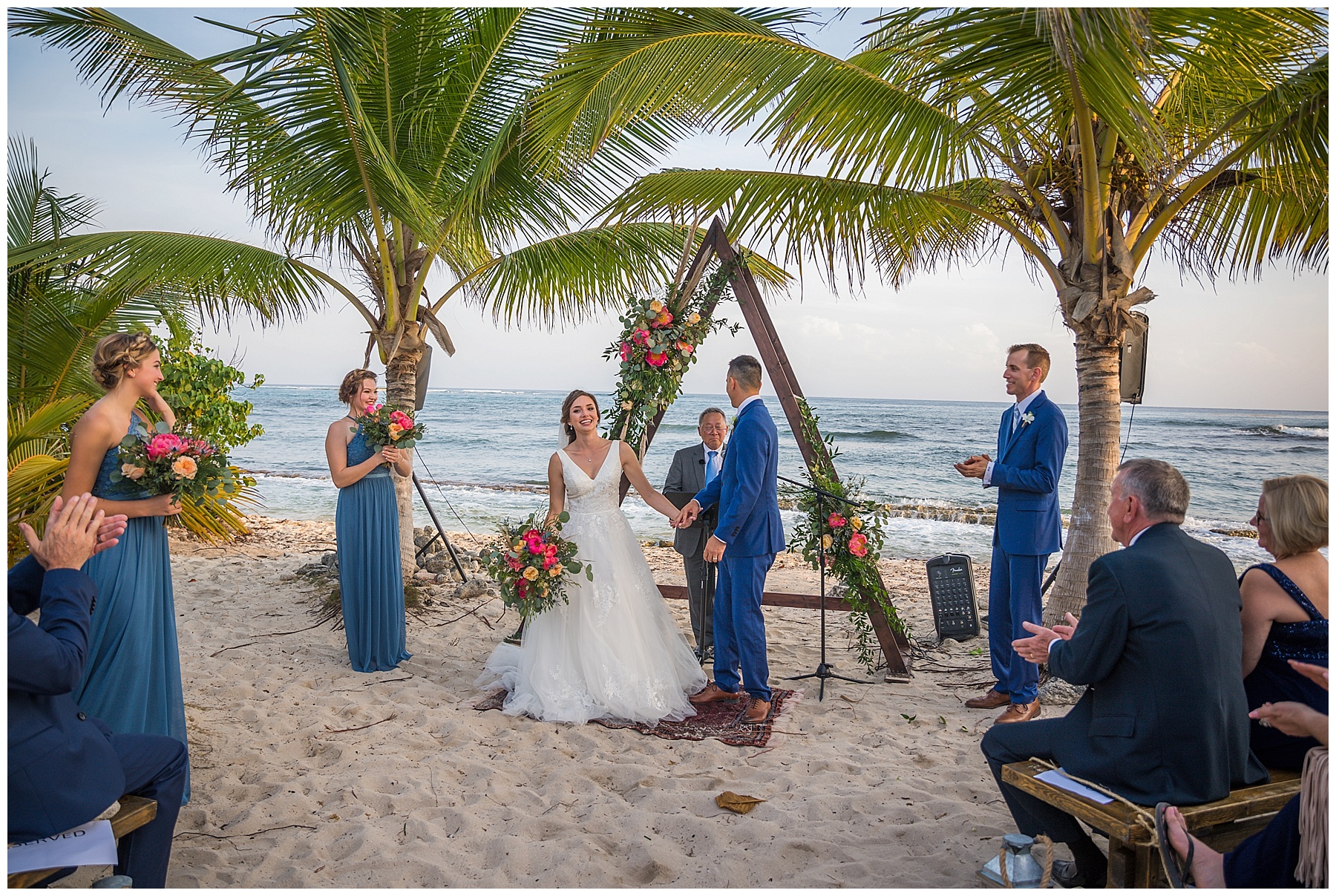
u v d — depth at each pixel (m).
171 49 6.08
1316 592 2.54
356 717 4.22
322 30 5.35
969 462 4.39
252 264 6.07
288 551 8.96
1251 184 5.09
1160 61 4.46
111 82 6.38
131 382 3.08
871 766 3.66
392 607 5.12
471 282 7.18
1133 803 2.29
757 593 4.29
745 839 2.99
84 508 2.23
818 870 2.76
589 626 4.36
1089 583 2.51
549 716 4.20
